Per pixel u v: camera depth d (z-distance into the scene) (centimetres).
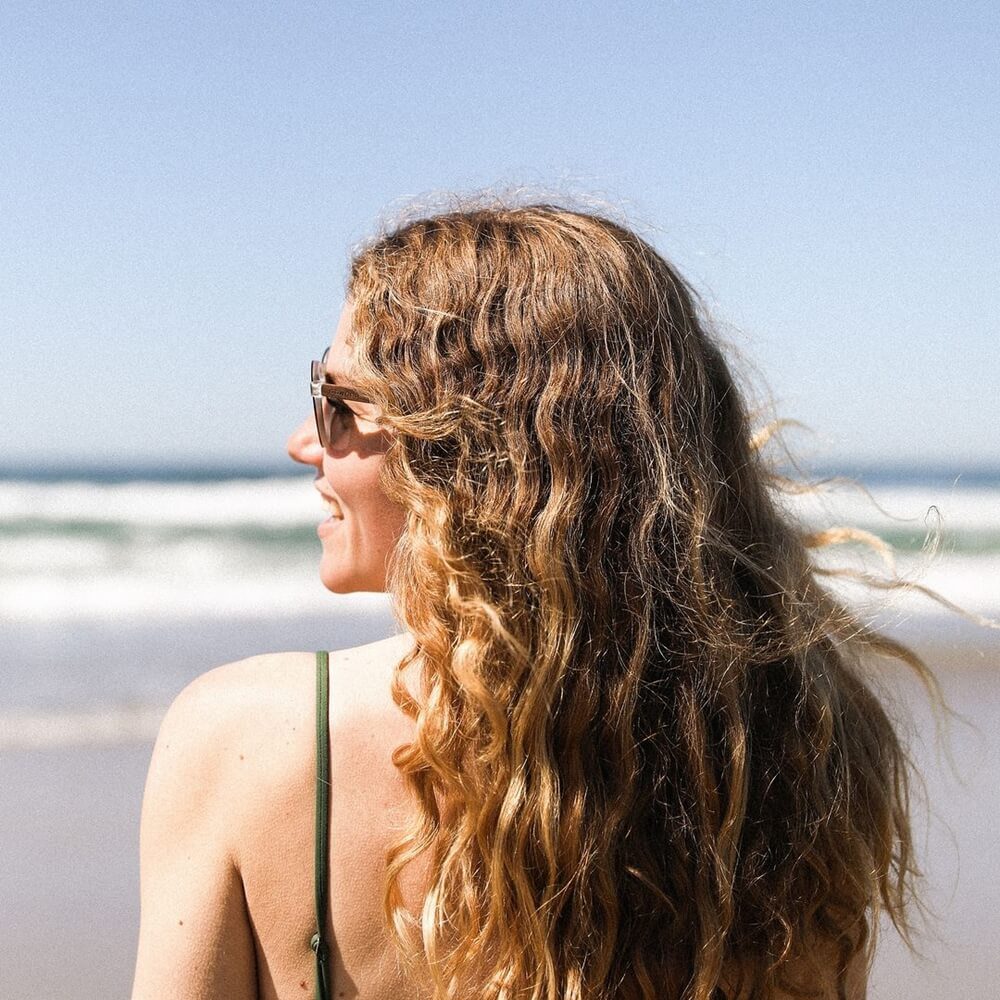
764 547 143
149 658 1067
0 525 2253
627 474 131
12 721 812
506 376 130
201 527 2234
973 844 553
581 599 126
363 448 135
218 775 123
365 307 136
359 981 123
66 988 425
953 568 1788
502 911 122
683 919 127
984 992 428
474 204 156
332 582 140
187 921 121
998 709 822
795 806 135
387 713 125
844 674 156
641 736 128
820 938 139
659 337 136
